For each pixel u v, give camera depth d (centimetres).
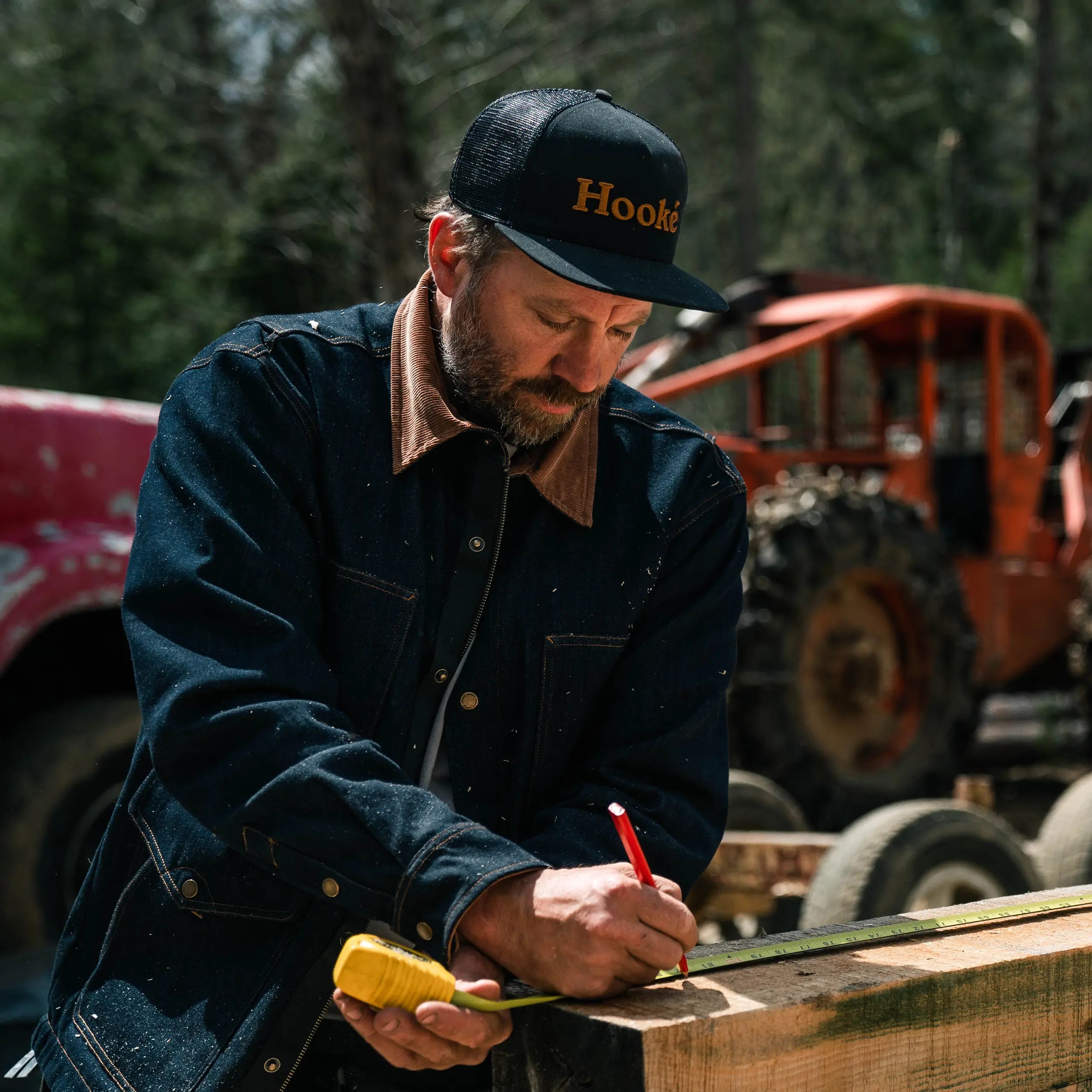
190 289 1003
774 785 477
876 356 607
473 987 111
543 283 125
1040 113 1105
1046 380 609
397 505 135
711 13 1666
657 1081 100
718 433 607
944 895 298
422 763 137
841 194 2092
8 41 1053
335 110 968
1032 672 644
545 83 925
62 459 328
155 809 136
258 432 131
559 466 140
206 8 1206
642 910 111
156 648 123
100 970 134
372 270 745
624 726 142
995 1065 119
